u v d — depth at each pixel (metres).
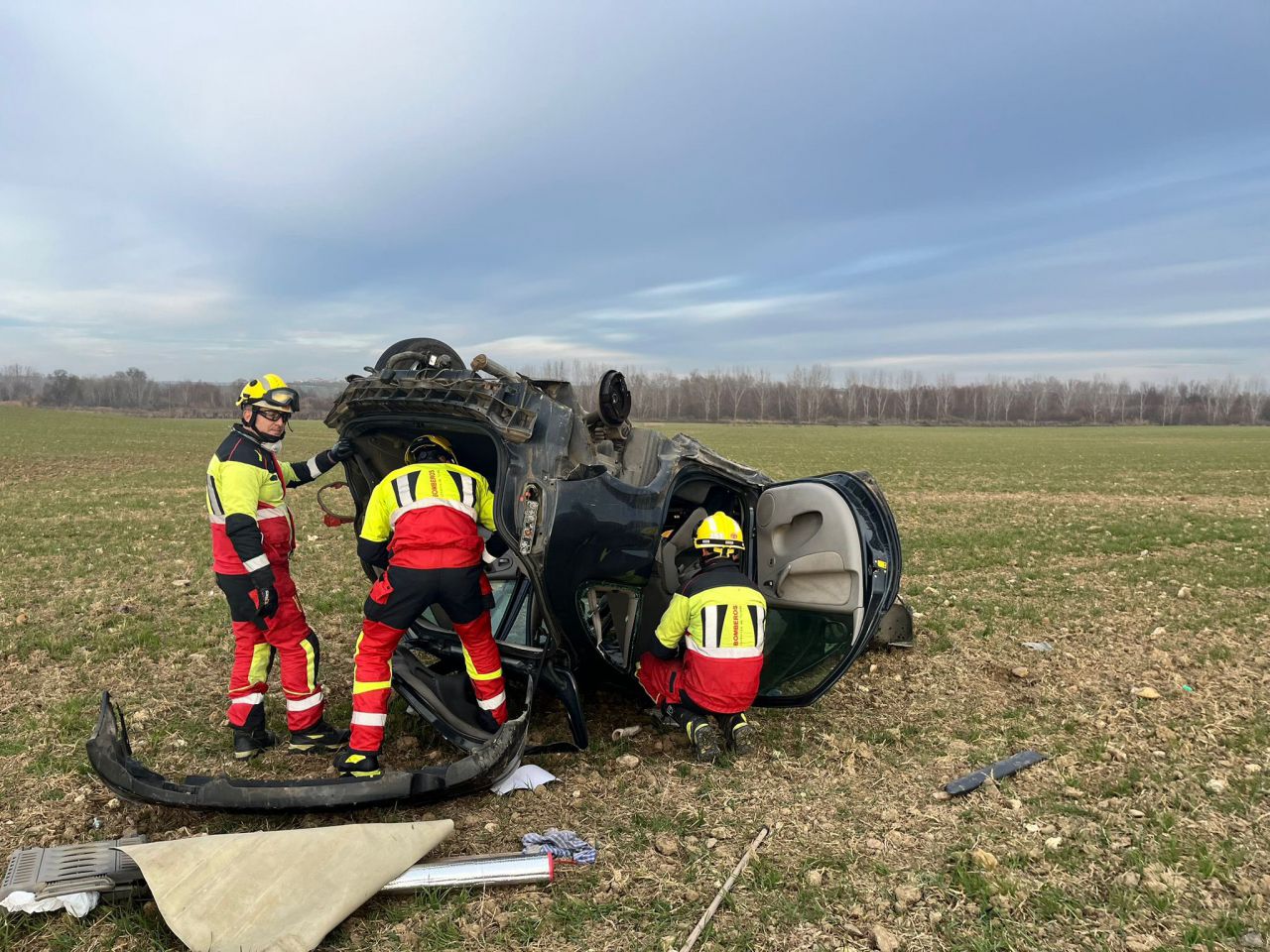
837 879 3.46
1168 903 3.24
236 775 4.43
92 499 17.73
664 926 3.16
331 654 6.64
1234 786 4.25
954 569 10.34
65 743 4.73
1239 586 9.19
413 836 3.40
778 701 5.18
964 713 5.42
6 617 7.39
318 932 2.91
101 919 3.13
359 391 4.43
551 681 4.56
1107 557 11.16
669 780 4.41
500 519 4.02
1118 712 5.36
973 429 101.06
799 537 5.54
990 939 3.06
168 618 7.45
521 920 3.18
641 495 4.41
